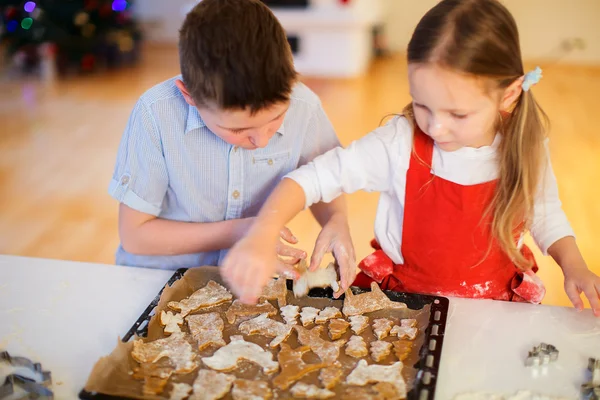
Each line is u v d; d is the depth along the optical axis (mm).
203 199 1142
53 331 885
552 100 4277
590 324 904
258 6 901
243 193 1144
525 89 938
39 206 2684
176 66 5090
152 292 979
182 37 915
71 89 4414
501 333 883
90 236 2436
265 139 946
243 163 1116
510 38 876
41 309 933
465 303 949
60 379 793
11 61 4723
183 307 909
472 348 853
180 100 1067
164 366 785
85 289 983
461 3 865
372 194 2789
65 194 2799
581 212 2613
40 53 4574
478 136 903
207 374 770
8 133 3533
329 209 1180
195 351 821
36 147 3336
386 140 1062
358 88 4578
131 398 721
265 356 809
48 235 2441
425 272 1091
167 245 1100
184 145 1083
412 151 1045
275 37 889
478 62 833
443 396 768
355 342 831
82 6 4672
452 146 965
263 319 887
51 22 4625
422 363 781
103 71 4902
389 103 4148
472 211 1038
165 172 1102
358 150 1068
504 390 778
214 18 868
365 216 2586
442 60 839
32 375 789
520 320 911
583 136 3543
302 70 5023
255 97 860
